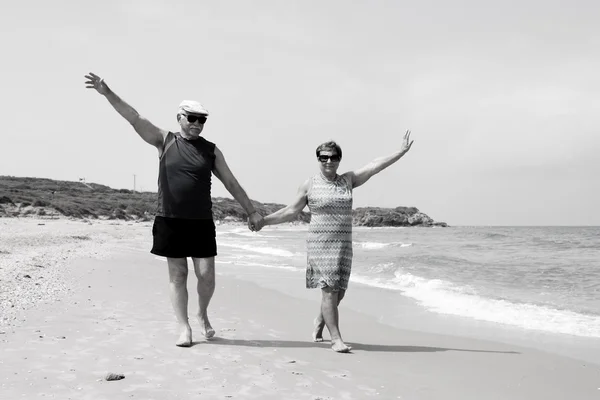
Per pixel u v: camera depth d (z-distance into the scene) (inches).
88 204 2851.9
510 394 150.9
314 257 195.9
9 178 3981.3
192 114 193.9
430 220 6323.8
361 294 374.0
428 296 362.0
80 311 243.0
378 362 181.3
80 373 149.6
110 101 189.9
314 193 197.8
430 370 173.5
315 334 212.5
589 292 386.0
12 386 135.6
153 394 134.1
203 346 190.9
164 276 417.4
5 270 361.1
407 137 207.2
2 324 205.8
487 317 285.4
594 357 197.6
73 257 532.1
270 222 208.5
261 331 227.9
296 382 151.7
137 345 185.2
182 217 193.2
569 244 1192.8
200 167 196.7
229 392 139.0
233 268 562.9
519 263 633.0
